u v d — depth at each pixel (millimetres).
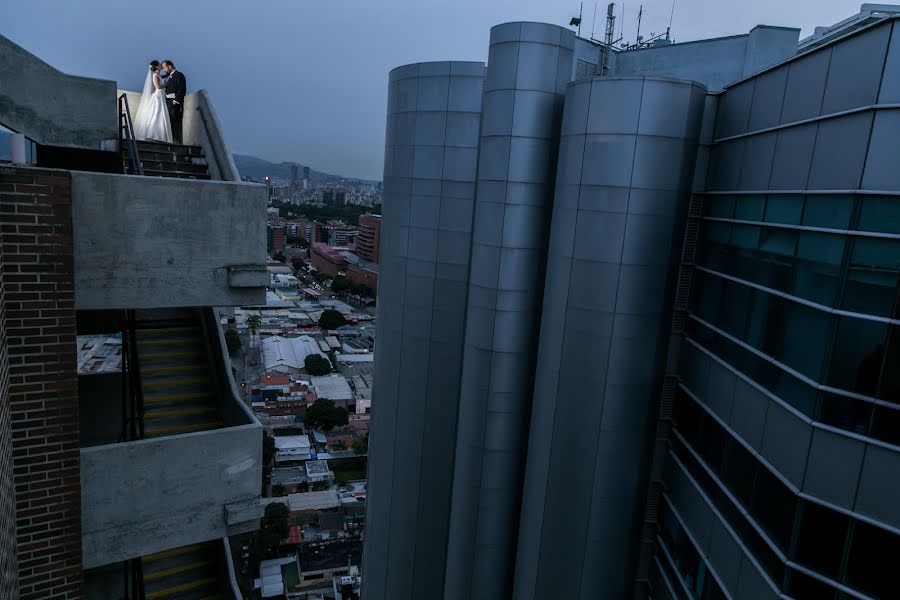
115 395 16562
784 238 12086
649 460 17703
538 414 17828
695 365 16156
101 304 9406
